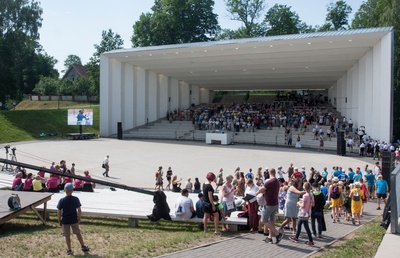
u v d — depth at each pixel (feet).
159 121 170.71
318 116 147.02
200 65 154.10
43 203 40.09
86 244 28.96
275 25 212.43
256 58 138.21
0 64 172.24
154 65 159.53
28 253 26.14
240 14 220.84
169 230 36.11
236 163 93.76
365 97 116.06
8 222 38.29
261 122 145.07
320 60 134.10
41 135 144.87
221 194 37.19
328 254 25.90
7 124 144.46
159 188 68.08
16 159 92.48
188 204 35.96
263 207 30.45
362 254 25.81
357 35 103.19
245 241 30.48
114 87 156.46
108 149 116.98
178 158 101.24
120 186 40.24
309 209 30.17
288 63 141.59
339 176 63.05
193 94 195.11
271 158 99.91
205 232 34.30
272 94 224.74
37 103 229.45
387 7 145.79
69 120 147.33
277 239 29.76
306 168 86.53
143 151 113.09
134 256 25.58
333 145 118.93
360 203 42.34
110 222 39.11
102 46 227.81
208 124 152.25
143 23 201.05
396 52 141.18
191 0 193.57
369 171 62.39
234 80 179.22
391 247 21.33
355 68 132.36
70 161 96.78
